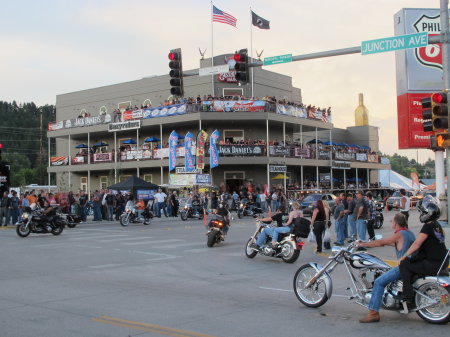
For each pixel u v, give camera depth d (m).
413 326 6.86
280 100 42.59
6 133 114.31
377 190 54.44
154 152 41.59
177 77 15.77
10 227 25.27
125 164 43.19
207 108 39.56
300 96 51.75
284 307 8.05
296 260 13.80
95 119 45.75
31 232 21.09
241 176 43.06
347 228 19.28
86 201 29.97
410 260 6.96
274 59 14.99
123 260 13.59
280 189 40.38
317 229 15.38
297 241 13.38
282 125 44.94
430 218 6.95
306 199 34.03
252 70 43.81
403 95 19.14
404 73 18.98
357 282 7.83
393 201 42.00
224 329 6.68
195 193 33.28
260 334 6.45
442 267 6.92
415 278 6.99
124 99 48.88
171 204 33.97
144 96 47.38
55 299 8.61
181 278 10.90
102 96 50.62
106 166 44.53
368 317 7.08
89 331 6.57
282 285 10.12
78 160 47.09
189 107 40.00
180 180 36.47
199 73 15.70
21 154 106.69
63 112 54.12
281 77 47.91
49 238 19.55
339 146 51.19
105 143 47.72
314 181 47.31
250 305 8.20
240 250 15.90
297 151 42.75
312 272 8.18
